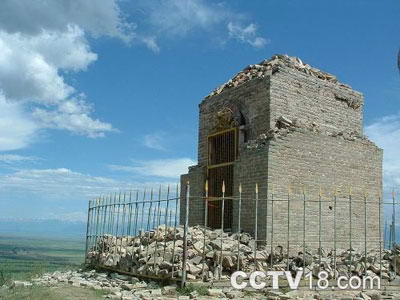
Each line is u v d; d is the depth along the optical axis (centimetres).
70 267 2020
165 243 1423
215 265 1384
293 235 1806
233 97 2208
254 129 2052
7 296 1259
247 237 1716
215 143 2244
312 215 1891
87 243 1986
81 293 1272
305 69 2217
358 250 1886
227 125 2180
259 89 2058
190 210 2281
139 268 1462
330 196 1980
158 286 1330
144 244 1677
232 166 2056
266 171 1802
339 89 2294
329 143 2027
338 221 1988
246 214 1867
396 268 1541
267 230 1739
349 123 2314
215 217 2123
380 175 2211
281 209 1792
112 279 1517
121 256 1633
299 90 2108
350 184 2072
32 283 1473
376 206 2145
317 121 2159
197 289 1238
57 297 1197
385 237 1684
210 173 2202
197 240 1546
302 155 1914
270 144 1817
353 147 2120
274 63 2211
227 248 1491
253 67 2355
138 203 1552
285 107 2038
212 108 2336
